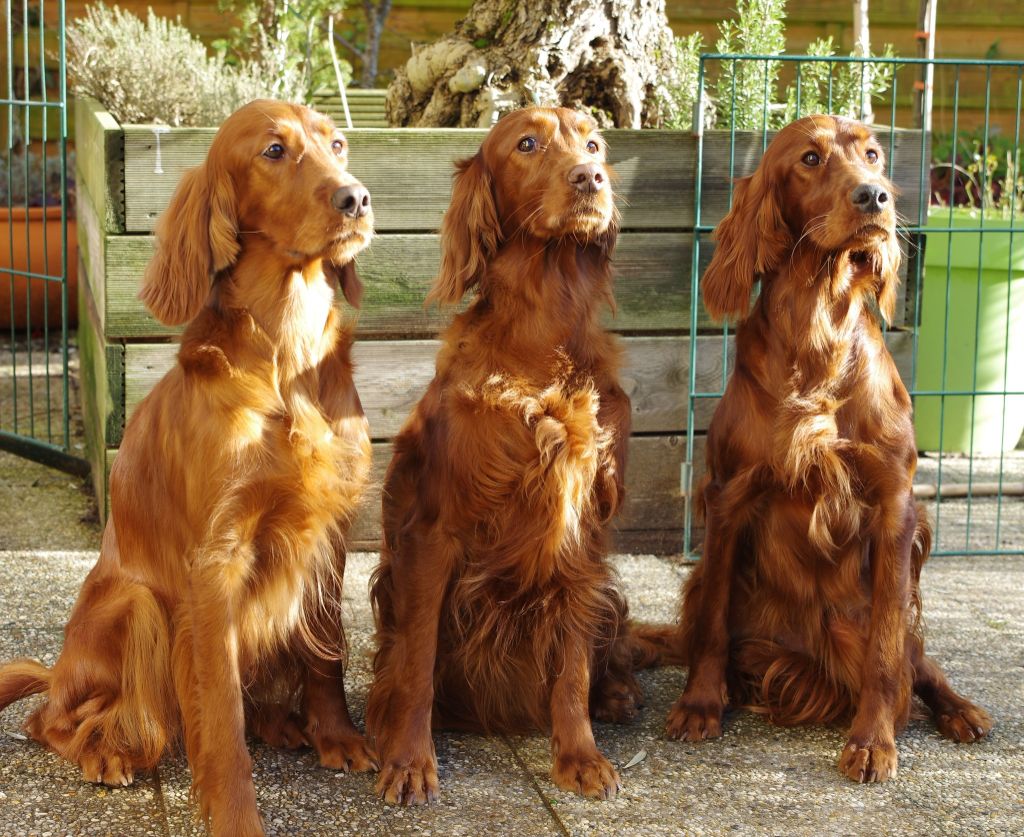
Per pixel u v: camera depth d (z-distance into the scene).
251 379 2.64
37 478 5.35
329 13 5.93
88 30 5.85
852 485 3.04
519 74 4.75
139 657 2.79
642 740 3.10
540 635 2.99
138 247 4.07
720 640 3.20
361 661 3.55
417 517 2.96
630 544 4.50
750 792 2.81
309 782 2.83
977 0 8.34
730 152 4.27
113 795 2.75
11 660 3.34
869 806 2.73
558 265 2.93
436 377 3.02
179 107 5.06
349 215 2.58
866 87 4.93
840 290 3.02
